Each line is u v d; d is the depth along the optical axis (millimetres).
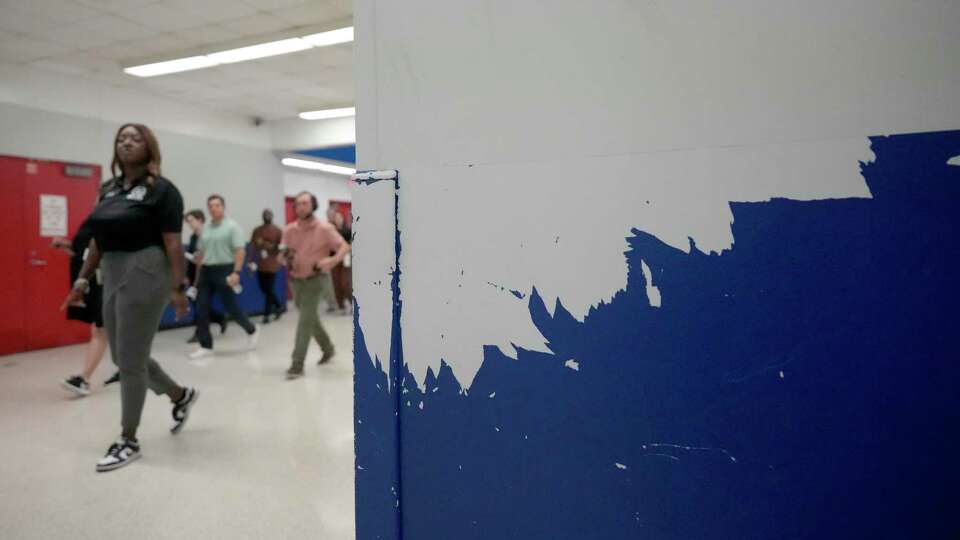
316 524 1831
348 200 12531
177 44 5348
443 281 1144
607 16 999
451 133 1134
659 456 969
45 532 1788
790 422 884
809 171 869
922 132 812
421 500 1170
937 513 806
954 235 801
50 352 5453
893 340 828
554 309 1048
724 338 922
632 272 987
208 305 5000
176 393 2738
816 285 867
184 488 2119
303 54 5664
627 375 991
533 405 1067
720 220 924
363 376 1220
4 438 2734
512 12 1075
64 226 5934
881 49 829
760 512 901
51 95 5898
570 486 1036
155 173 2363
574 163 1028
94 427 2916
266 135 8641
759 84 897
